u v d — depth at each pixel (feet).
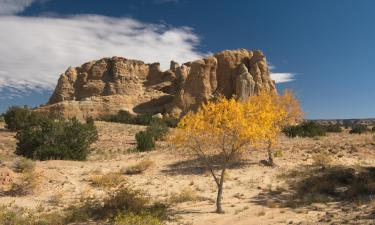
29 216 44.62
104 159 95.91
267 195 57.52
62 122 106.42
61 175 70.90
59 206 52.80
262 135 47.26
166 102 329.31
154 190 63.46
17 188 59.47
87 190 60.70
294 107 83.76
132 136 151.94
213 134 47.91
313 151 92.89
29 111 175.42
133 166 81.46
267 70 291.99
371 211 42.37
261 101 77.66
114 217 44.39
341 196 54.03
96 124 191.21
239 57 300.40
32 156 93.81
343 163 78.18
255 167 77.41
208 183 67.31
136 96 348.18
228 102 47.80
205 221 43.47
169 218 45.03
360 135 132.05
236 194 58.75
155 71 422.41
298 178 67.46
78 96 414.82
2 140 137.18
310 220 41.19
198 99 284.00
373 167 72.28
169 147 106.73
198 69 291.99
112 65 422.00
